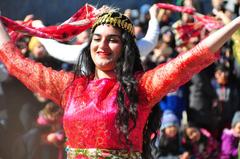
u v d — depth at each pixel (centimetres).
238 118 1594
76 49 1065
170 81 722
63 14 1950
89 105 742
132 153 738
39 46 1627
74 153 749
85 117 739
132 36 764
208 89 1639
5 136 1631
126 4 1884
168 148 1531
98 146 735
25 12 1962
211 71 1666
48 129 1575
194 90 1630
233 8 1670
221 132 1641
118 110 732
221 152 1591
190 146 1557
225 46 1672
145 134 784
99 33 754
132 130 735
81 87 759
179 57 718
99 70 764
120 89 738
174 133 1533
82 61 780
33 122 1641
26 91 1658
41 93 779
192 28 1517
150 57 1623
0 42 788
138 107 739
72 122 746
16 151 1592
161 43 1622
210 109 1638
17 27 830
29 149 1577
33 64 779
